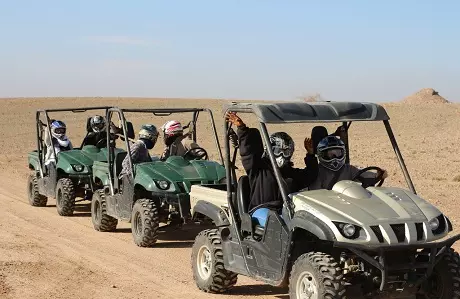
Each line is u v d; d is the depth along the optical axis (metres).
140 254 10.17
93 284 8.30
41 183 14.92
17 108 65.06
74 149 14.99
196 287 8.20
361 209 6.30
